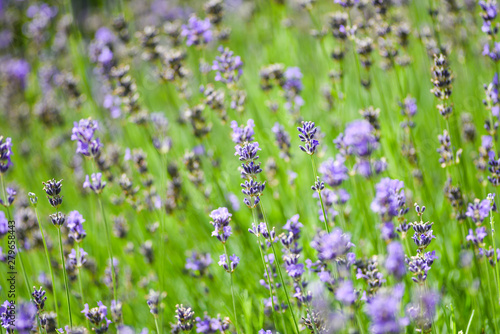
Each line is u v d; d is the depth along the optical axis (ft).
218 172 3.56
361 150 3.11
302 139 2.91
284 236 2.95
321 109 4.02
